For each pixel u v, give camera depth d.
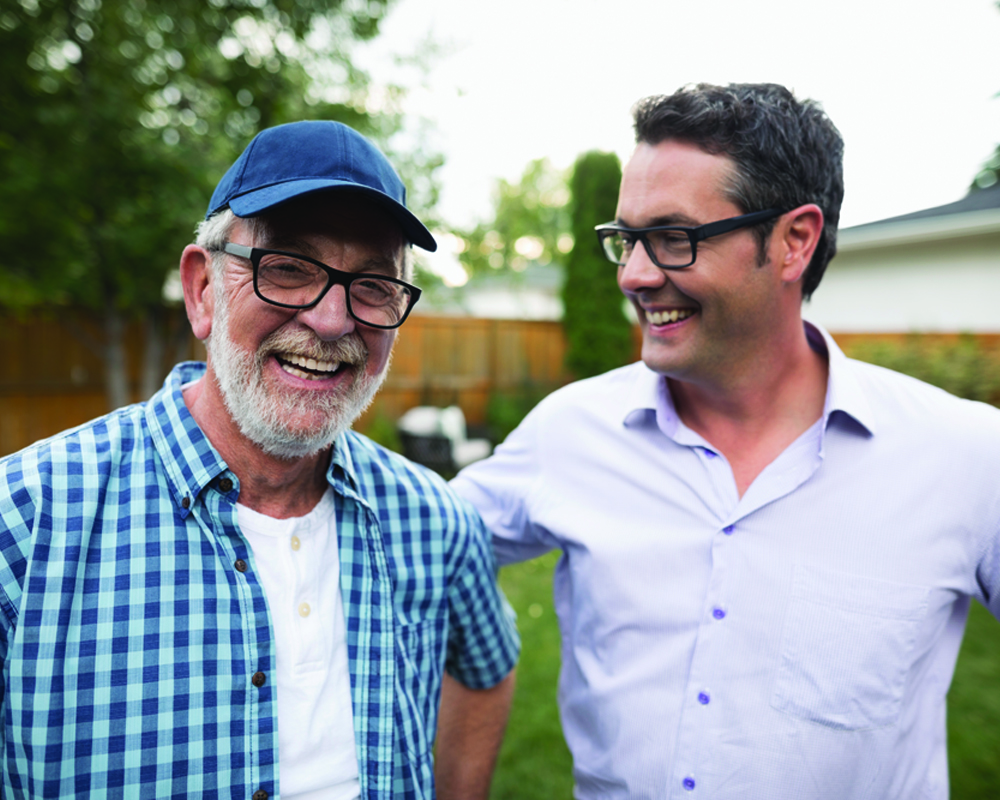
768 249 1.23
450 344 9.97
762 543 1.28
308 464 1.17
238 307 1.07
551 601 4.56
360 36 5.68
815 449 1.30
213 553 1.06
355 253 1.10
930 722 1.29
